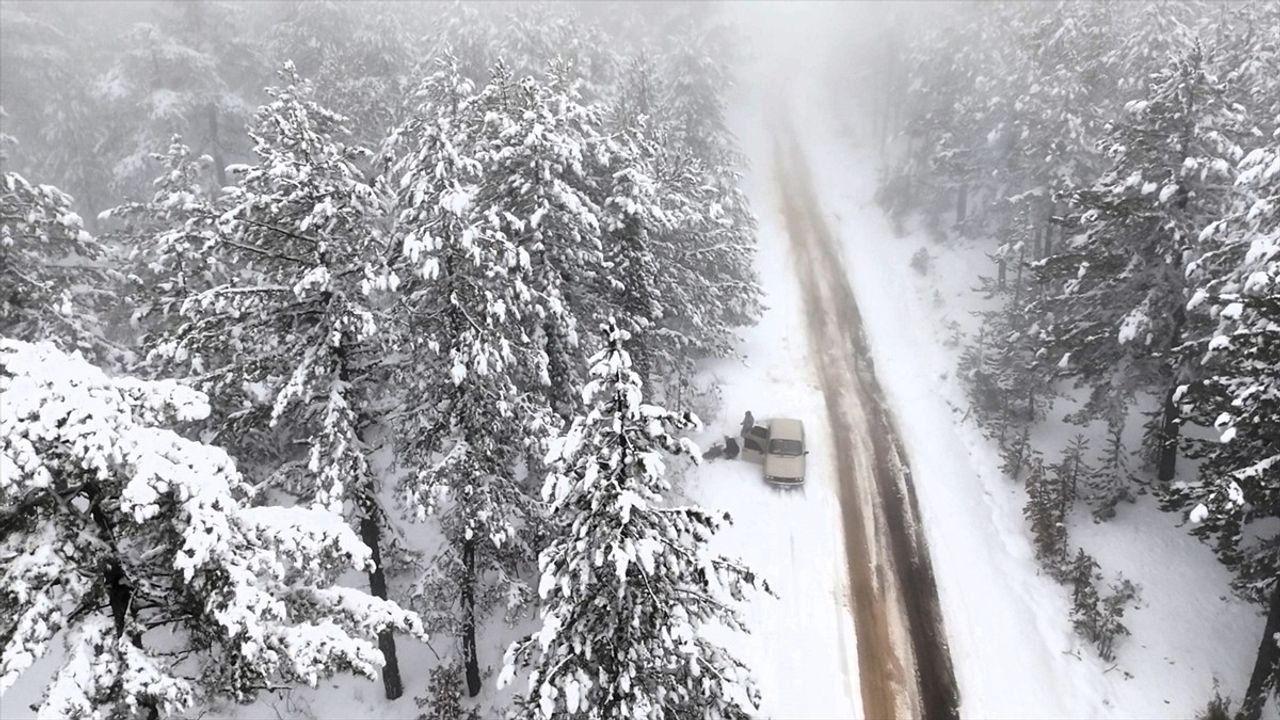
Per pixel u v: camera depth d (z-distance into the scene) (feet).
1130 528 62.28
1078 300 68.18
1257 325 45.39
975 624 57.93
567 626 30.45
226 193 41.57
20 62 123.24
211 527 23.63
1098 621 54.70
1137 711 49.34
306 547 27.71
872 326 104.53
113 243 78.74
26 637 21.91
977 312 100.07
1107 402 66.80
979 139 120.06
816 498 71.92
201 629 27.22
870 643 56.80
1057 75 97.04
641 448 28.30
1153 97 61.31
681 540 29.40
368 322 39.70
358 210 42.34
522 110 54.24
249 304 41.34
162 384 25.62
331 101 102.53
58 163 119.75
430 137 44.50
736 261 95.20
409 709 51.13
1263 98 72.74
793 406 87.04
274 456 58.80
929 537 66.95
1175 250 59.93
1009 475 72.90
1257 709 45.78
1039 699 51.65
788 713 51.34
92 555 24.62
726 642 56.34
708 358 96.94
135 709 23.40
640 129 79.36
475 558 51.96
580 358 60.23
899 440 80.89
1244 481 41.91
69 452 22.21
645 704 28.55
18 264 52.42
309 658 25.81
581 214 52.95
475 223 47.73
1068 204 96.37
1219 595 55.21
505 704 50.93
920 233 130.00
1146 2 112.57
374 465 71.10
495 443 47.19
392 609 29.86
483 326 44.86
